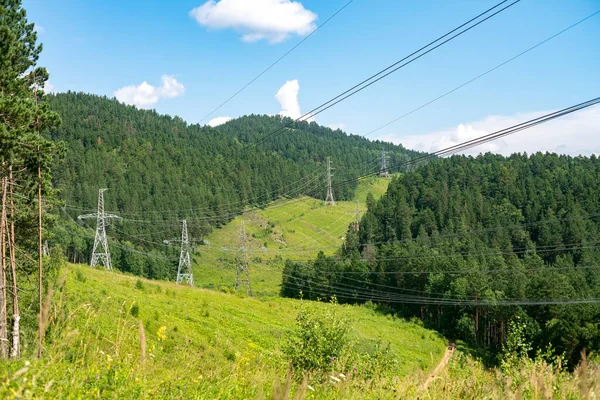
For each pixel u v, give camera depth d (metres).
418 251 84.75
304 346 13.56
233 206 157.88
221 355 8.65
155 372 6.08
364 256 96.69
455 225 99.12
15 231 22.98
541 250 81.88
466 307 68.94
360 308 81.12
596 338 45.28
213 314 38.84
